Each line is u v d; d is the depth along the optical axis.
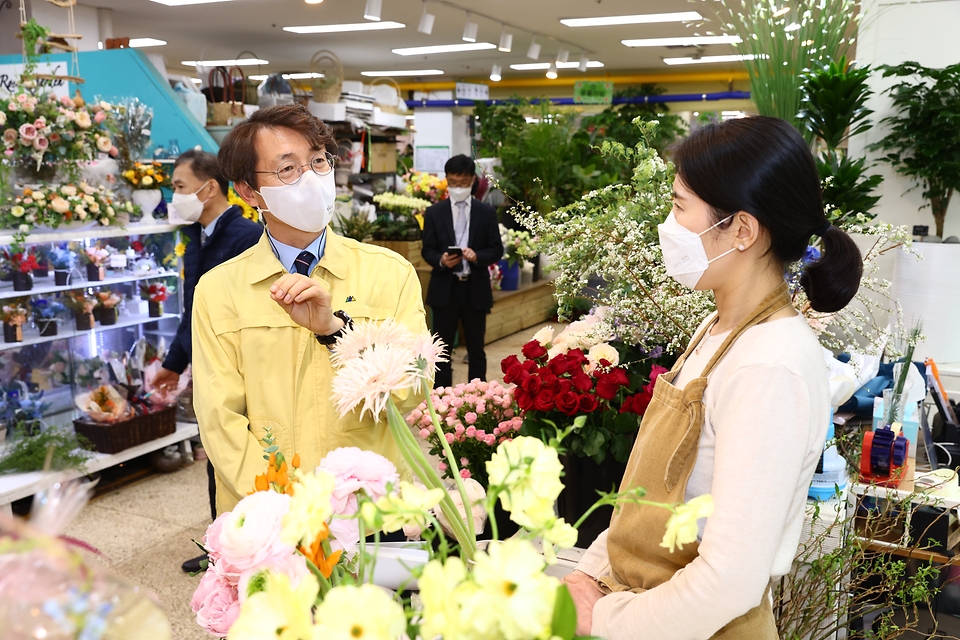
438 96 15.64
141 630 0.55
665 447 1.11
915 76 3.86
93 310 4.14
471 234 5.45
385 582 1.08
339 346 0.98
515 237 7.74
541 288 8.72
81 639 0.51
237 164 1.68
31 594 0.50
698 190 1.11
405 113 8.93
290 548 0.82
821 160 3.24
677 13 9.66
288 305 1.45
